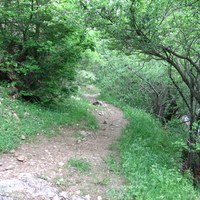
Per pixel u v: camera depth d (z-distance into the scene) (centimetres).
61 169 388
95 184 356
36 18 681
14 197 260
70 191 321
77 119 775
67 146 534
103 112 1030
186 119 1402
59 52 731
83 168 406
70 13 564
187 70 728
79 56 775
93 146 568
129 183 370
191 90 668
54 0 616
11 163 384
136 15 497
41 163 404
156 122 1041
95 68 1584
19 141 487
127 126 807
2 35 705
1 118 541
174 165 570
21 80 757
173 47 634
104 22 546
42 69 739
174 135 897
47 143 524
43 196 279
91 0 493
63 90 824
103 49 1160
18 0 680
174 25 599
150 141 677
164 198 321
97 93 1845
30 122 595
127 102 1423
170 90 1221
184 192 355
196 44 663
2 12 655
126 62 1225
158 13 512
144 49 562
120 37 561
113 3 484
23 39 736
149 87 1299
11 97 696
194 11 532
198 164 705
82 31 612
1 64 674
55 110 772
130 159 459
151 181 371
